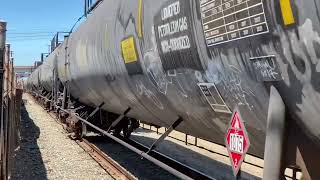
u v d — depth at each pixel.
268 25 2.91
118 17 6.58
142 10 5.33
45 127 18.88
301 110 2.88
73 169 9.98
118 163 10.61
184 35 4.17
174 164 8.12
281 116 3.01
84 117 13.83
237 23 3.26
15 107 10.53
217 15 3.53
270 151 3.06
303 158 3.06
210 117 4.50
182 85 4.62
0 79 6.52
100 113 12.62
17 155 11.88
